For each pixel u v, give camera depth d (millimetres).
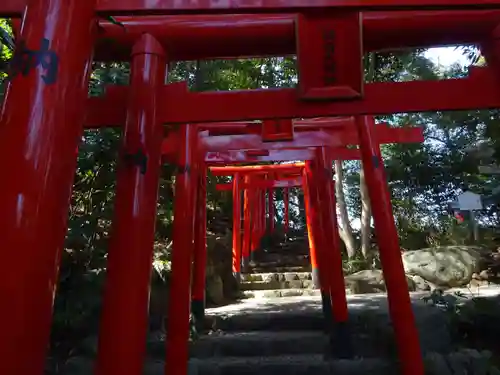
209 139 5918
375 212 4430
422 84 3021
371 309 6605
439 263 10492
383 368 4855
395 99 3002
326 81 2938
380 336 5434
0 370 1404
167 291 6711
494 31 2930
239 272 10680
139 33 2973
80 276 4535
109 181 5066
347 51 2850
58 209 1658
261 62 9227
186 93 3096
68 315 4344
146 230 2727
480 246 10812
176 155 5383
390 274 4266
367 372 4840
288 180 11234
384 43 3006
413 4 2088
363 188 12531
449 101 2990
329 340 5641
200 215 6828
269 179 11289
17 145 1625
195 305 6508
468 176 6688
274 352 5590
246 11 2039
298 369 4961
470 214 7418
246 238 12875
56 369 4371
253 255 14469
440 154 6770
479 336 5031
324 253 6598
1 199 1567
